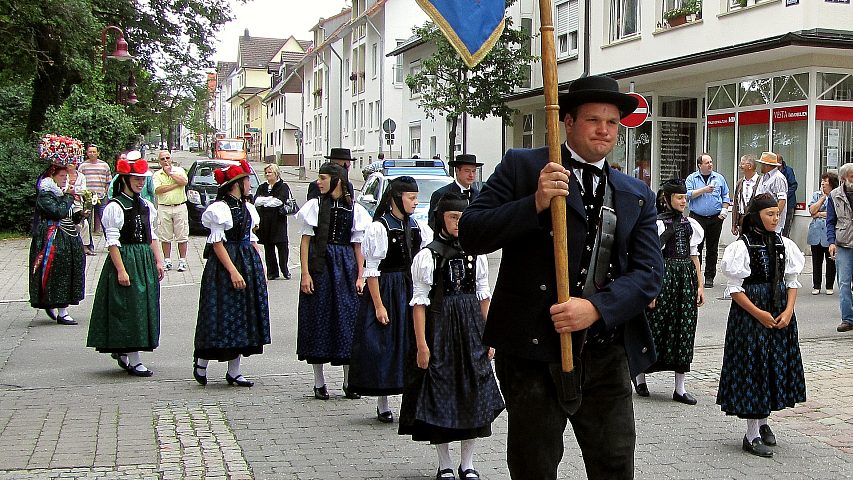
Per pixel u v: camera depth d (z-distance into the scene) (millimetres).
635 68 20281
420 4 3922
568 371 3322
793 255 5859
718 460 5707
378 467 5516
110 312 7969
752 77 18484
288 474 5328
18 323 10922
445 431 5129
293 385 7883
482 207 3486
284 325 10906
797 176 17312
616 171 3604
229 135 117000
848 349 9305
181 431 6203
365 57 48875
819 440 6172
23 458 5516
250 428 6379
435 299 5254
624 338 3510
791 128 17406
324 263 7184
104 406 6953
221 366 8688
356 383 6414
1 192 20812
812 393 7469
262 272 7746
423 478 5320
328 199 7250
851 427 6496
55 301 10648
